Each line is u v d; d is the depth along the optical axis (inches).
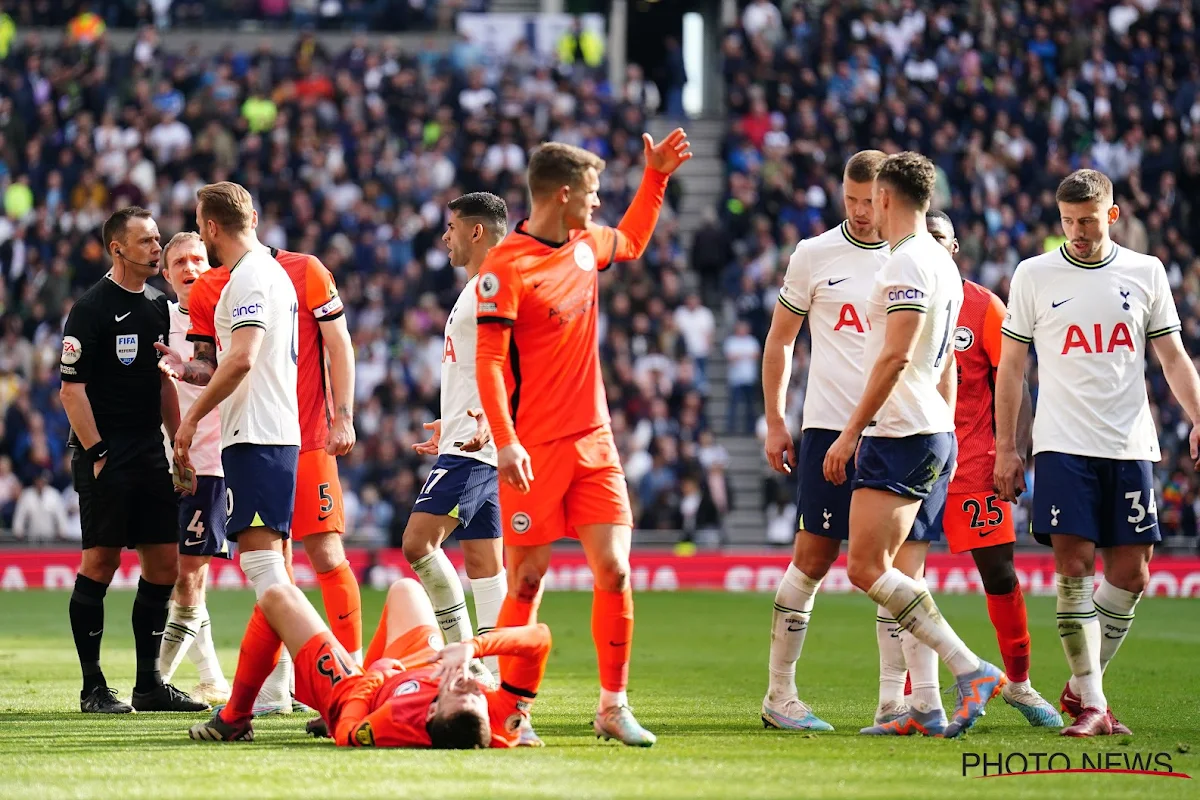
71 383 1034.1
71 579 2625.5
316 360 999.6
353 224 3358.8
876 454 875.4
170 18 4131.4
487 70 3922.2
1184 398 958.4
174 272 1101.7
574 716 976.3
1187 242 3503.9
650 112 3954.2
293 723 948.0
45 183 3518.7
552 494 800.9
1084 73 3764.8
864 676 1309.1
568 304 805.9
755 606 2315.5
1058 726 948.0
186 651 1099.9
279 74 3764.8
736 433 3191.4
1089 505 935.0
